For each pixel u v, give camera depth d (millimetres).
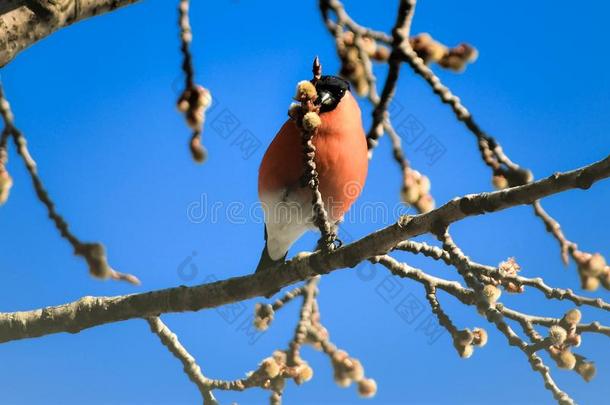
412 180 5781
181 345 6750
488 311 6105
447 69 5949
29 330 6660
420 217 5680
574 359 5988
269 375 6547
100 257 4965
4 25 4773
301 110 5914
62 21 4977
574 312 6035
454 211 5449
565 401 5938
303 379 6617
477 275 6238
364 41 6031
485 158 5410
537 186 5004
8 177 4883
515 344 6090
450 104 5504
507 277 6043
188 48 5082
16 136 4984
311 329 6789
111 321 6684
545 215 5289
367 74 5848
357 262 6098
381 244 5910
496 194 5254
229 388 6652
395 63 5785
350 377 6625
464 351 6445
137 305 6652
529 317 6215
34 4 4859
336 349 6719
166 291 6648
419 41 5926
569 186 4855
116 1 5191
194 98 5094
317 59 5855
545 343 6020
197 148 5094
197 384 6699
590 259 5160
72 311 6656
